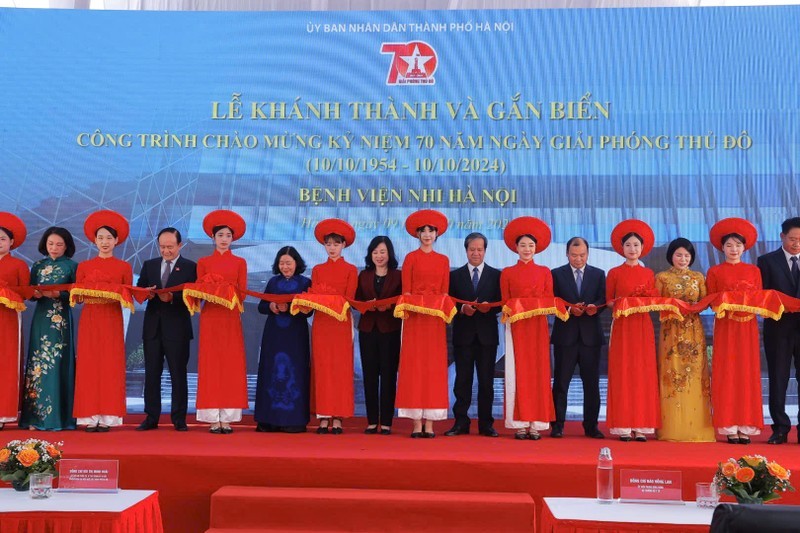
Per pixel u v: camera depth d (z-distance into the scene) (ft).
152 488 14.56
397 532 13.53
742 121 21.54
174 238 18.99
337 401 18.26
